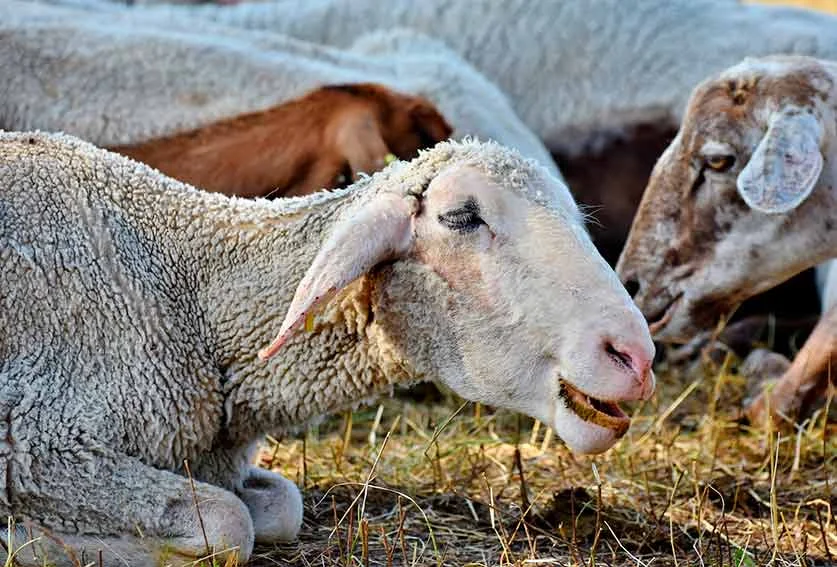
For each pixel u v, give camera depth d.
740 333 10.80
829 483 8.12
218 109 9.74
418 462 8.28
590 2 11.79
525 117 11.71
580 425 5.98
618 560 6.82
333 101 9.66
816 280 10.98
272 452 8.43
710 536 7.26
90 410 6.19
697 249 8.88
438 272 6.12
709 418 9.20
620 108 11.47
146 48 9.94
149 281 6.52
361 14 12.37
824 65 8.69
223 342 6.55
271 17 12.48
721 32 11.52
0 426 6.05
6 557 6.00
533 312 5.98
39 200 6.54
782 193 8.01
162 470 6.26
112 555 6.01
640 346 5.86
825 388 8.90
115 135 9.69
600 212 11.62
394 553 6.76
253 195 9.77
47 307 6.31
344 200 6.53
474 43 11.91
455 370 6.20
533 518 7.34
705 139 8.70
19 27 9.92
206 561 6.03
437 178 6.15
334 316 6.35
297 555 6.64
